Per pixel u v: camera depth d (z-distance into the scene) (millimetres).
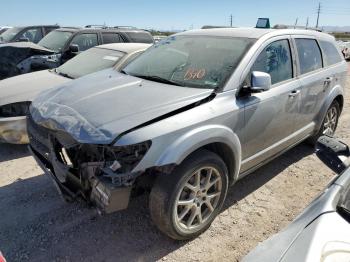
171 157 2639
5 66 7352
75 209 3525
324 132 5168
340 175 2254
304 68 4332
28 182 4074
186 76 3432
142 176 2723
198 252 2979
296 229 1914
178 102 2924
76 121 2801
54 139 3039
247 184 4145
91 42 8547
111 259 2869
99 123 2701
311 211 2010
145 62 3994
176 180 2738
